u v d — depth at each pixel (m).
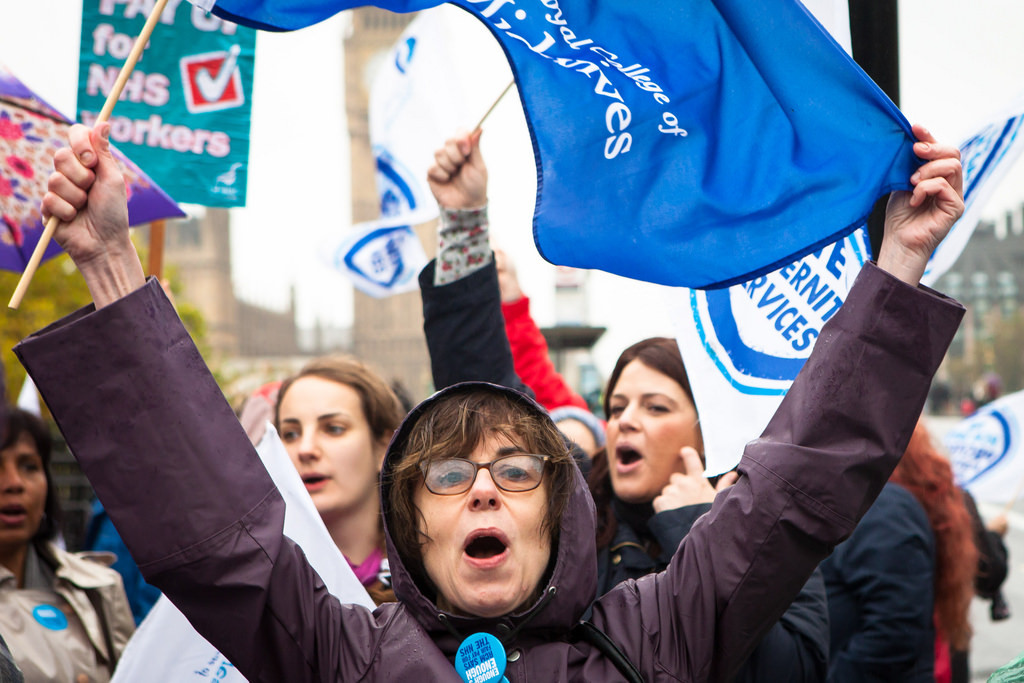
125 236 1.87
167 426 1.83
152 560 1.80
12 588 3.03
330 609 1.91
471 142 2.74
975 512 4.92
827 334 1.96
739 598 1.88
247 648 1.84
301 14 2.05
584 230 2.04
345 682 1.85
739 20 2.09
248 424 3.69
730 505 1.92
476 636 1.84
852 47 2.80
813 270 2.64
